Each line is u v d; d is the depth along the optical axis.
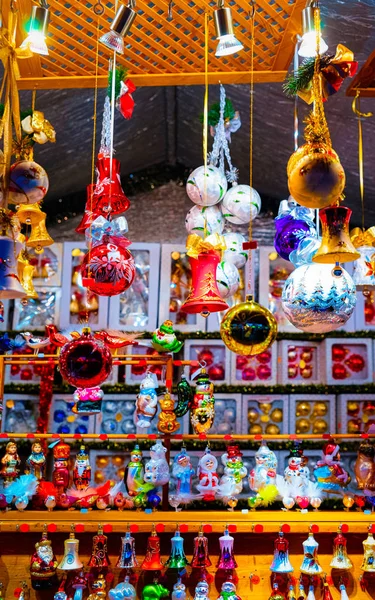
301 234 2.79
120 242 2.70
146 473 2.92
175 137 4.51
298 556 2.89
